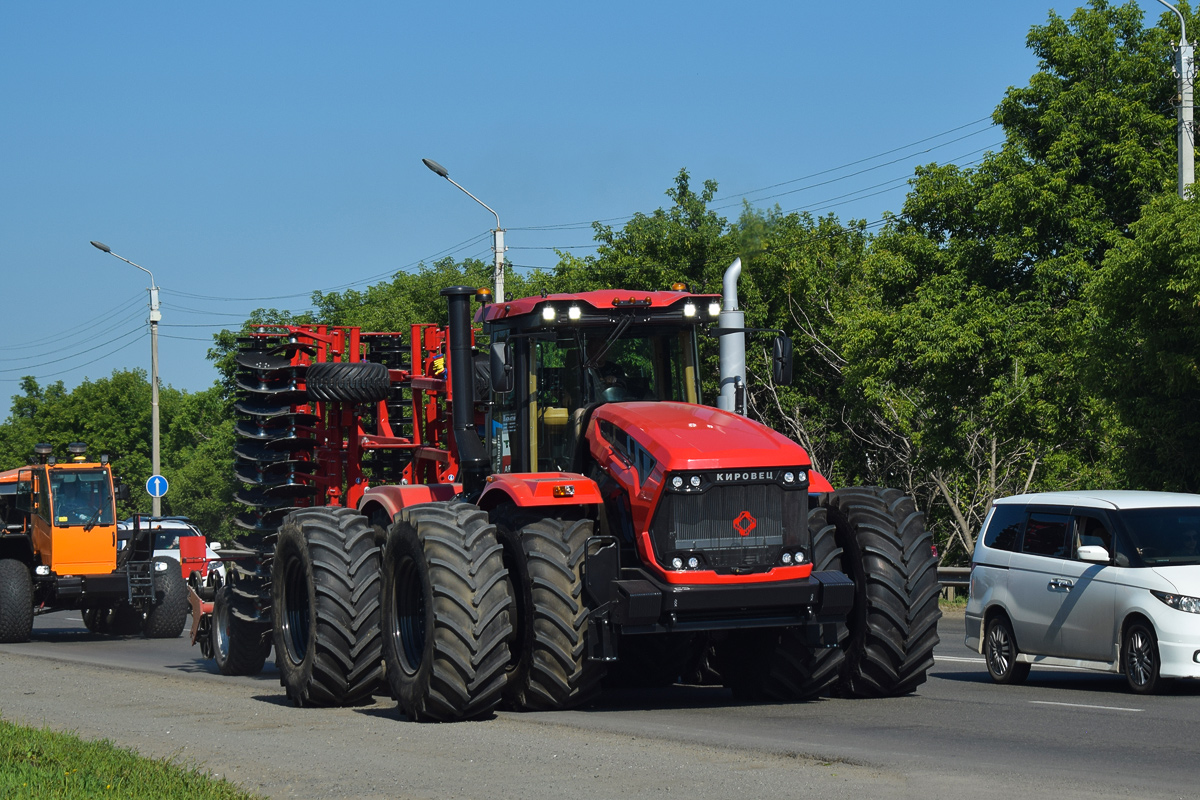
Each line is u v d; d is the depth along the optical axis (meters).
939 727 10.20
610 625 10.77
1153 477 25.12
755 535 10.73
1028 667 14.70
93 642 27.84
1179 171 25.28
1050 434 30.25
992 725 10.34
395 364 18.88
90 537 29.12
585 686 10.94
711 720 10.70
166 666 20.84
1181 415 24.11
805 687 11.80
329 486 18.05
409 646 11.66
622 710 11.54
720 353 14.88
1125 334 24.39
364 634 12.49
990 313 30.16
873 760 8.47
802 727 10.23
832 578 10.97
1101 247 30.11
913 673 11.85
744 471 10.66
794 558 10.82
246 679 17.44
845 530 12.02
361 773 8.52
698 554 10.56
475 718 10.97
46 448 29.97
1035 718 10.79
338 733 10.49
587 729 10.16
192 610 20.98
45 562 29.08
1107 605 13.47
